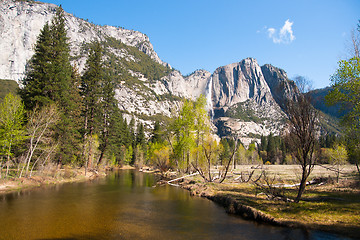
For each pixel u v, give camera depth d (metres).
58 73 34.78
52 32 38.03
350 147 19.34
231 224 12.10
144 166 90.94
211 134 33.56
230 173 38.84
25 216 13.23
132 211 15.11
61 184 28.73
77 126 40.47
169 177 39.53
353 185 23.36
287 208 13.77
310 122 14.11
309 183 26.75
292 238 9.47
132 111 198.75
